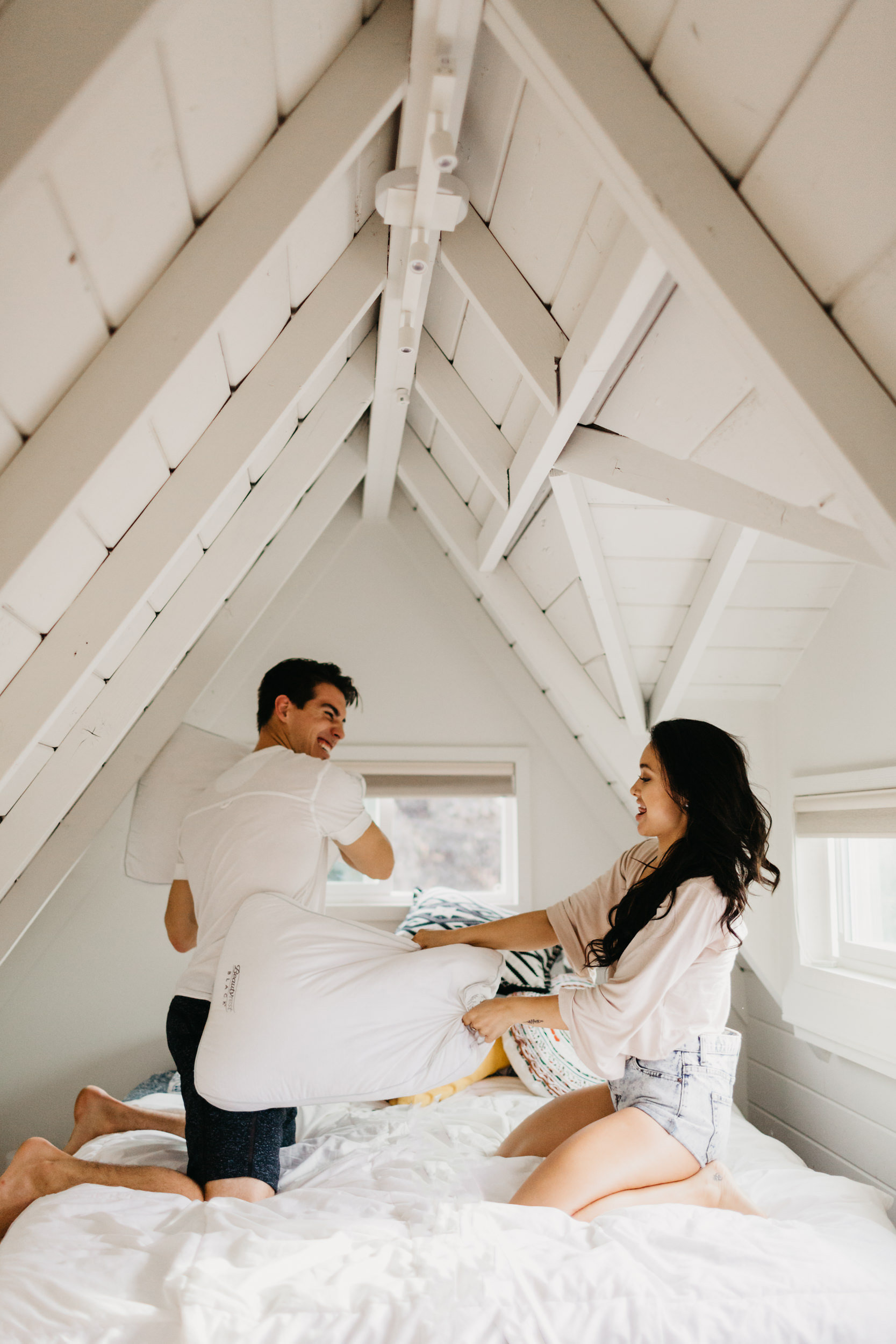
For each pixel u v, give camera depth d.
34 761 1.79
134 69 0.77
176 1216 1.47
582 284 1.34
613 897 2.01
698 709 2.61
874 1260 1.47
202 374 1.36
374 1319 1.16
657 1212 1.50
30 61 0.71
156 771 2.42
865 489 0.91
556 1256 1.32
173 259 1.11
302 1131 2.12
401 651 3.20
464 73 1.14
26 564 1.07
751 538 1.96
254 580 2.59
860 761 2.17
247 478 2.03
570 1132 1.84
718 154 0.89
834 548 1.43
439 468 2.73
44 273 0.87
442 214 1.33
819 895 2.42
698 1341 1.19
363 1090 1.66
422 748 3.16
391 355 2.02
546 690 3.19
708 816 1.77
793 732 2.48
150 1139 1.90
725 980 1.78
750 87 0.80
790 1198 1.77
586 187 1.18
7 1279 1.21
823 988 2.30
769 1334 1.21
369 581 3.22
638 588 2.25
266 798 1.88
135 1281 1.24
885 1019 2.05
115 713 2.01
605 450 1.64
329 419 2.22
